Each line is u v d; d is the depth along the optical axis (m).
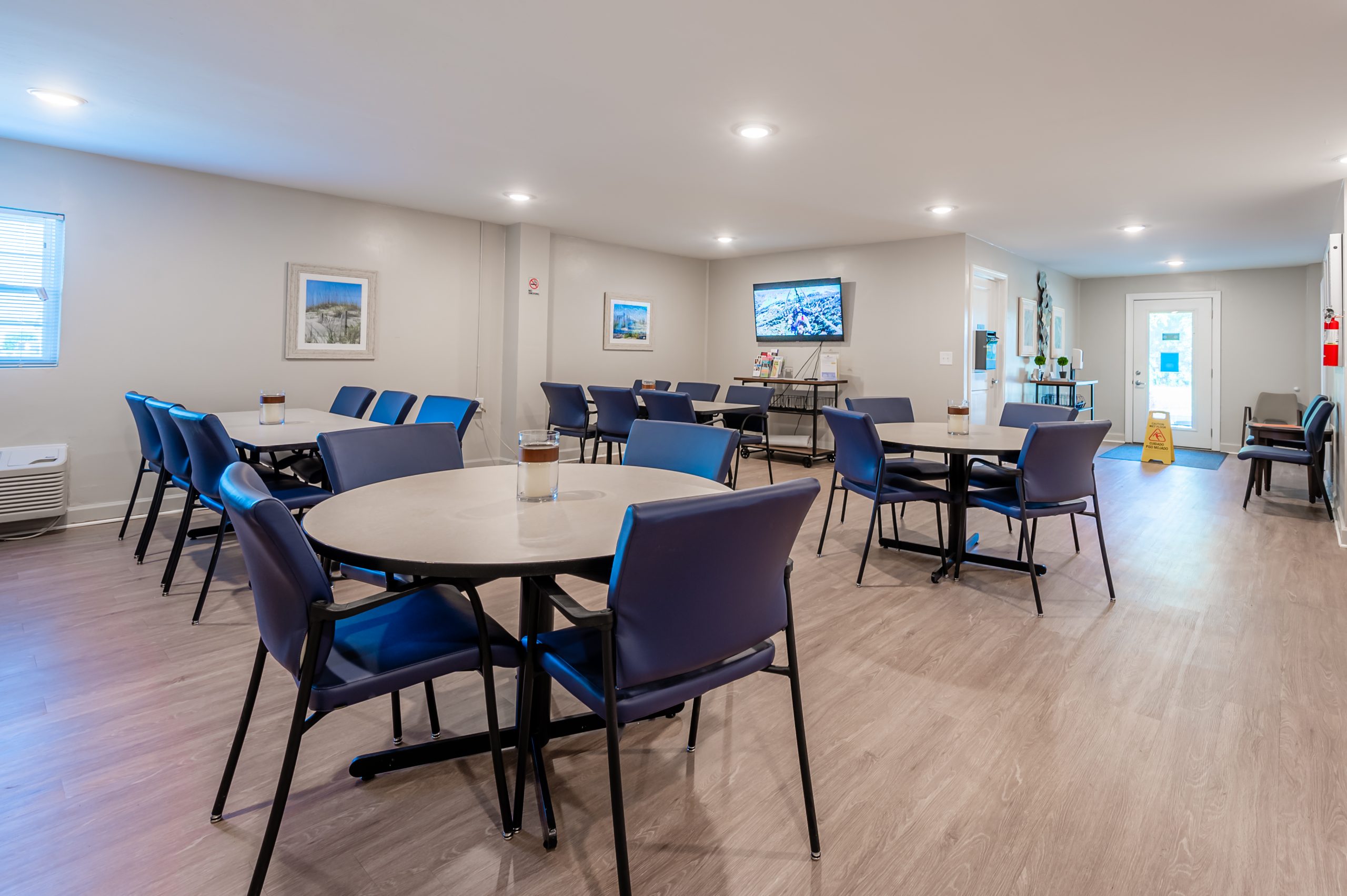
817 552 3.82
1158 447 7.34
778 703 2.14
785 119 3.39
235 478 1.34
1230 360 8.28
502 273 6.17
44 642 2.48
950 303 6.28
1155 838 1.53
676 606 1.26
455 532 1.43
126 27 2.54
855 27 2.47
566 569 1.26
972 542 4.02
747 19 2.43
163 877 1.39
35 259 3.94
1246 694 2.20
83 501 4.17
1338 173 4.16
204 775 1.73
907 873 1.43
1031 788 1.71
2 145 3.80
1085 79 2.88
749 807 1.64
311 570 1.24
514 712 2.06
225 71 2.91
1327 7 2.28
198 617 2.68
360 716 2.03
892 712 2.08
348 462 2.21
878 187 4.64
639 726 2.00
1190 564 3.63
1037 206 5.10
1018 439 3.37
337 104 3.27
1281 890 1.38
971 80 2.91
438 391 5.79
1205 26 2.42
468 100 3.20
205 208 4.50
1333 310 4.39
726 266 7.90
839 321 6.93
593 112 3.33
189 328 4.49
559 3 2.35
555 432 1.77
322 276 5.04
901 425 4.03
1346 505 4.12
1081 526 4.51
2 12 2.44
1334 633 2.70
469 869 1.43
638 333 7.34
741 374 7.85
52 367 4.03
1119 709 2.10
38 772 1.73
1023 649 2.54
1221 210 5.13
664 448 2.39
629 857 1.47
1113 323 9.09
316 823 1.56
